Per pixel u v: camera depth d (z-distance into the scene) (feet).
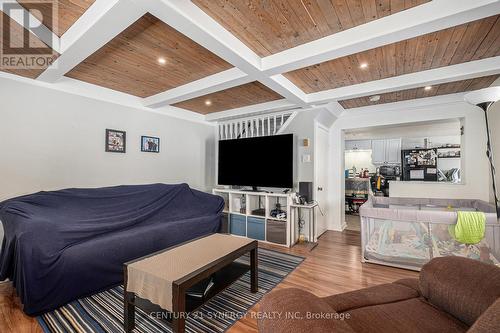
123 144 11.89
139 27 6.50
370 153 22.59
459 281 3.77
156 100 12.03
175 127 14.56
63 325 5.75
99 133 10.99
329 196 15.49
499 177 10.03
